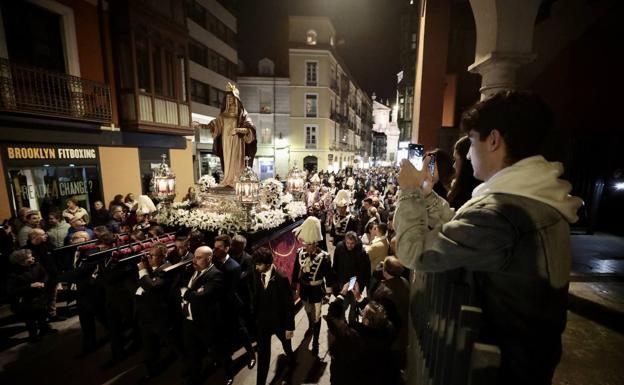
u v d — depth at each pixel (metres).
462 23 9.59
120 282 3.90
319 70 28.23
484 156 1.10
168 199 5.84
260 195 6.30
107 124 9.59
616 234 6.81
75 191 8.74
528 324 0.91
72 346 4.37
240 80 27.72
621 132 6.57
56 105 7.81
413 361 2.20
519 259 0.89
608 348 2.94
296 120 28.56
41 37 8.03
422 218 1.08
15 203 7.25
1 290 5.45
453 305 1.16
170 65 11.72
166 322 3.56
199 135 20.69
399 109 17.94
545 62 7.27
